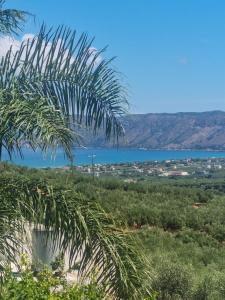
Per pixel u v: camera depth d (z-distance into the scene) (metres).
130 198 37.03
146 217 31.00
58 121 4.75
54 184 5.04
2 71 5.08
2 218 4.82
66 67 5.17
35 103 4.79
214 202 44.84
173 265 11.38
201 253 22.94
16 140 4.79
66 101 5.17
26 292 5.58
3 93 4.94
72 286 6.02
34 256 5.39
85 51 5.20
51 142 4.63
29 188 4.95
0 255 4.79
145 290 5.11
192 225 31.09
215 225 30.80
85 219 4.99
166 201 40.78
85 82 5.19
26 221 4.92
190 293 11.12
